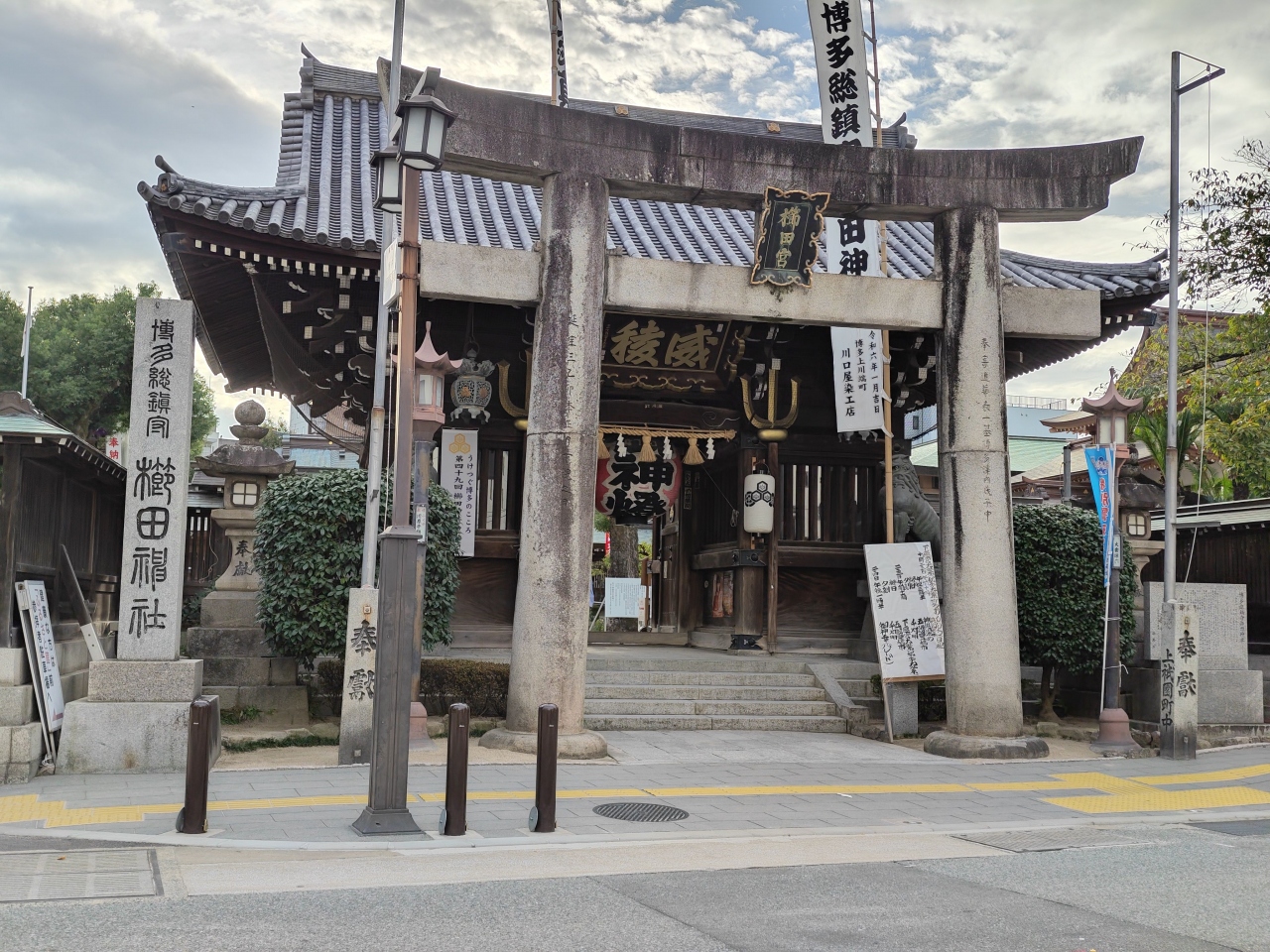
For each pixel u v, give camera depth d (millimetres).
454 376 17578
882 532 19641
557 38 15938
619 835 8883
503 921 6309
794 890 7332
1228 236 21672
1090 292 14922
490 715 15023
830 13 15781
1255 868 8398
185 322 12109
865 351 17797
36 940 5715
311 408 21047
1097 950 6109
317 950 5660
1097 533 16422
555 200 13164
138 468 11891
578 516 13031
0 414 12000
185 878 7180
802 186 13930
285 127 20531
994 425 14148
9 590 11430
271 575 13453
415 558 8875
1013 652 14070
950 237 14406
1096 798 11422
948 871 8070
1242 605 17000
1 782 10680
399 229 14211
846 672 17297
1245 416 23094
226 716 14023
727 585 20484
